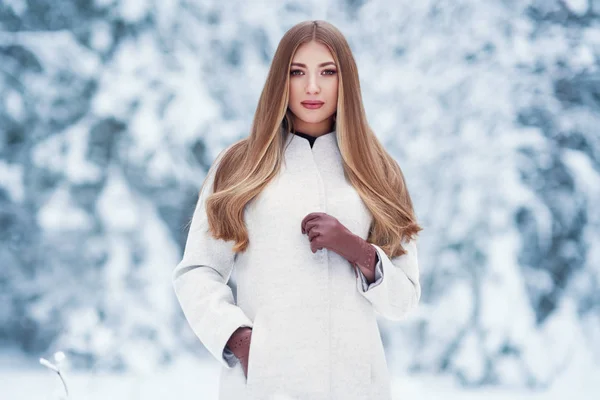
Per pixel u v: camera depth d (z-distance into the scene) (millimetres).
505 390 8602
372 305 2744
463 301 8922
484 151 9516
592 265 9633
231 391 2619
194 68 10422
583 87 10258
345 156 2801
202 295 2693
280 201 2705
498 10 10328
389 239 2830
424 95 10008
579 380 8703
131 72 10297
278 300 2605
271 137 2760
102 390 7277
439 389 8484
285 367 2543
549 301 9703
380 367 2670
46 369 9508
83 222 9875
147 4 10602
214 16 10781
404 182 2963
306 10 10945
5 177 10383
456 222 9211
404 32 10562
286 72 2764
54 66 10648
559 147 10000
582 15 10336
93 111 10039
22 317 10391
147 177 9914
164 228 9891
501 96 9836
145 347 9336
